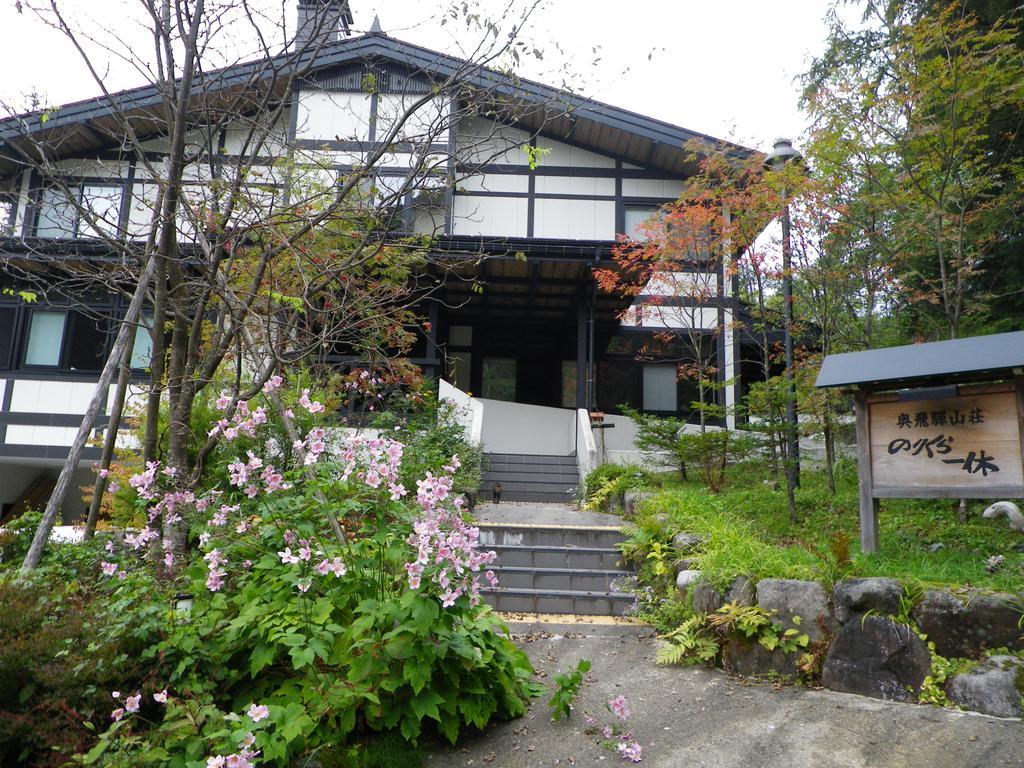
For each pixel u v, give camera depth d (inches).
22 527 215.6
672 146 538.9
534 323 613.3
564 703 148.9
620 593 239.9
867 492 202.2
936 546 211.3
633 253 414.3
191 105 257.0
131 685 129.7
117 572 163.3
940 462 190.7
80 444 185.9
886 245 349.4
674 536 245.1
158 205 208.5
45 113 235.1
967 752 126.0
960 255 301.1
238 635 140.6
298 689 138.4
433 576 129.5
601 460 430.3
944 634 151.9
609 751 139.2
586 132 570.9
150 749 113.7
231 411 190.9
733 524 255.8
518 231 567.2
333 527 153.3
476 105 227.3
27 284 481.4
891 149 311.3
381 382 361.1
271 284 209.8
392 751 135.3
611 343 592.7
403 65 492.1
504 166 576.1
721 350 559.8
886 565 180.5
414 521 144.3
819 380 205.6
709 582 195.6
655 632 212.4
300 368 292.8
